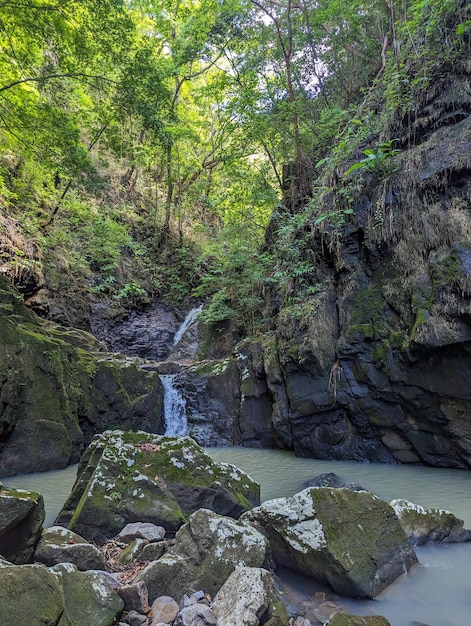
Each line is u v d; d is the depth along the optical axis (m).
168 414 11.23
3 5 8.52
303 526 3.19
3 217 12.01
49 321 11.88
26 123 9.98
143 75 10.27
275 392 9.16
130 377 10.34
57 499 5.80
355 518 3.29
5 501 2.94
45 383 8.18
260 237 13.56
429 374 6.84
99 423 9.49
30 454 7.60
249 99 12.49
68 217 15.38
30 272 11.91
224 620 2.35
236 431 10.23
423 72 7.84
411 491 5.64
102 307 15.18
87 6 9.07
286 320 9.09
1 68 10.24
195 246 19.22
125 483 4.20
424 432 7.18
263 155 13.95
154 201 20.66
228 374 10.71
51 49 9.99
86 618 2.31
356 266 8.34
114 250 15.82
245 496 4.75
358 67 11.09
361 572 2.95
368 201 8.15
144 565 3.16
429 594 2.95
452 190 7.02
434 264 6.82
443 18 7.70
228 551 3.08
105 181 11.22
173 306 17.39
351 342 7.88
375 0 10.20
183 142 18.66
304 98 11.81
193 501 4.28
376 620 2.46
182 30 16.62
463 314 6.26
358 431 7.99
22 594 2.00
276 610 2.55
